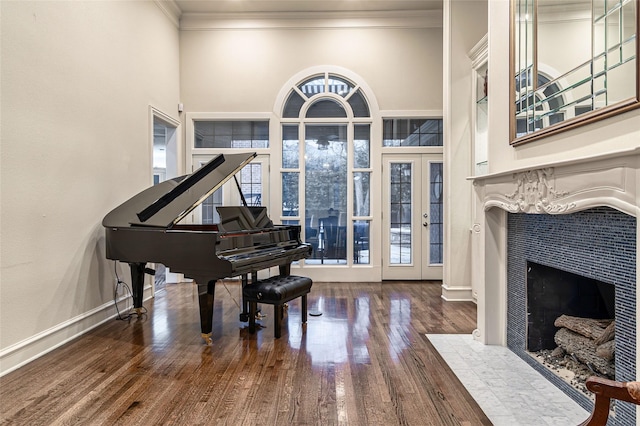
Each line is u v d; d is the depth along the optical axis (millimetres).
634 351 1570
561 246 2129
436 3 5059
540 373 2365
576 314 2539
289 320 3543
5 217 2438
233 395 2119
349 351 2766
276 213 5309
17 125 2525
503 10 2688
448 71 4379
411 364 2527
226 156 3684
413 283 5223
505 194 2518
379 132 5297
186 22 5266
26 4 2592
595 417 1177
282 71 5312
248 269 2943
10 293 2473
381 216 5340
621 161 1505
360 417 1895
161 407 1988
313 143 5414
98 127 3402
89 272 3277
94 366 2512
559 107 2053
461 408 1969
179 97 5293
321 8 5176
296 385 2236
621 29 1607
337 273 5328
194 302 4266
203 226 3355
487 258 2869
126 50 3879
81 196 3174
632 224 1583
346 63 5293
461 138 4363
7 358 2428
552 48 2105
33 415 1905
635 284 1568
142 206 3322
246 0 4957
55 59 2863
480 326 2938
